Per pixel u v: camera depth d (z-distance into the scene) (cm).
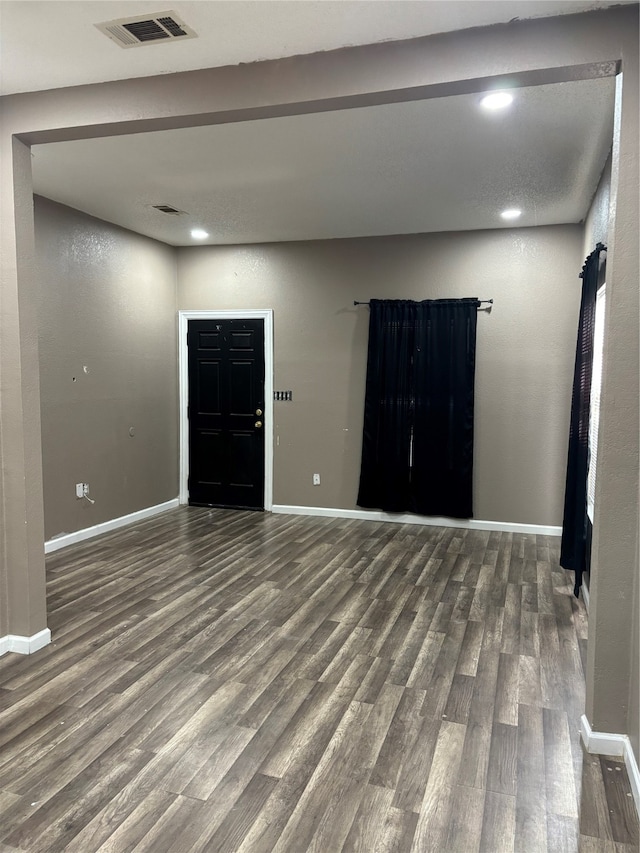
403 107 283
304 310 582
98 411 509
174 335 621
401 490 558
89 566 427
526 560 450
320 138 322
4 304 283
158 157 354
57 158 357
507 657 294
